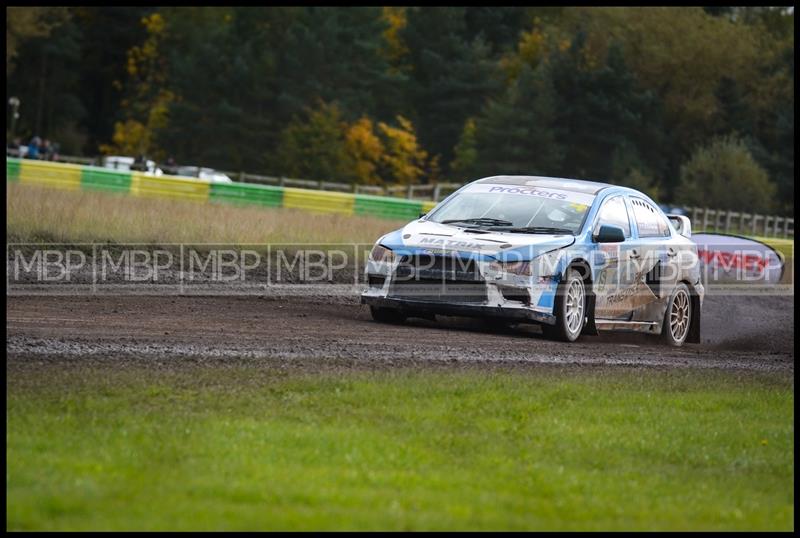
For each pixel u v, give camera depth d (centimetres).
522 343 4000
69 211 6631
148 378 2759
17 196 7288
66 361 2955
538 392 2902
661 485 2133
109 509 1761
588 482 2095
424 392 2800
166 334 3619
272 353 3338
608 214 4503
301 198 11831
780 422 2798
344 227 7931
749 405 2989
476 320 4619
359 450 2194
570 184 4628
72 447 2106
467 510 1847
